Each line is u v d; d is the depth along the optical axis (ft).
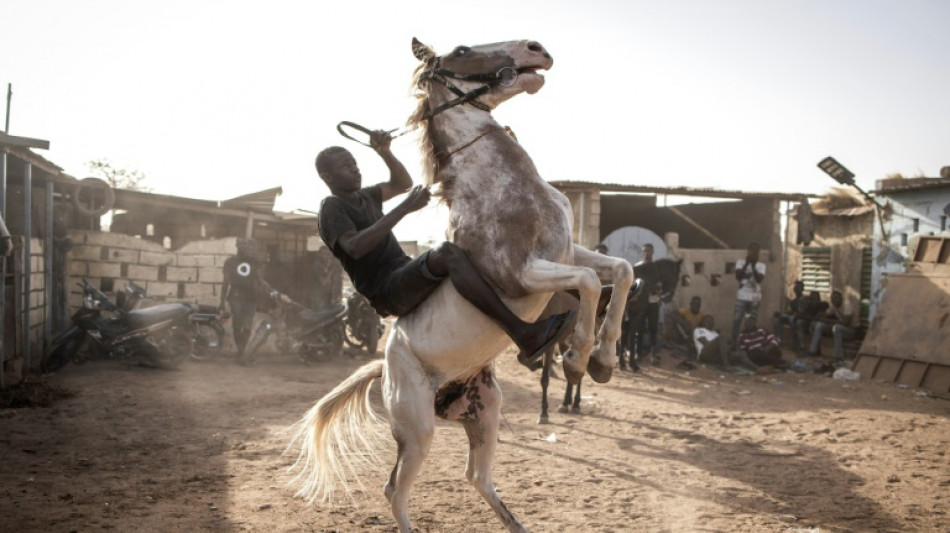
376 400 32.71
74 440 22.53
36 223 39.91
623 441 24.44
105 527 14.90
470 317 12.65
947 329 37.99
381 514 16.47
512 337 12.16
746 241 55.16
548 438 24.59
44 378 33.45
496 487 18.67
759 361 43.14
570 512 16.78
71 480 18.25
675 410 30.40
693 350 45.50
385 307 13.64
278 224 50.96
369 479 19.58
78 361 38.04
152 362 37.45
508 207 12.37
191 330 39.47
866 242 53.31
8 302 30.78
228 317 40.91
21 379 30.17
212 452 21.45
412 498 17.69
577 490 18.54
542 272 11.85
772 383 38.60
